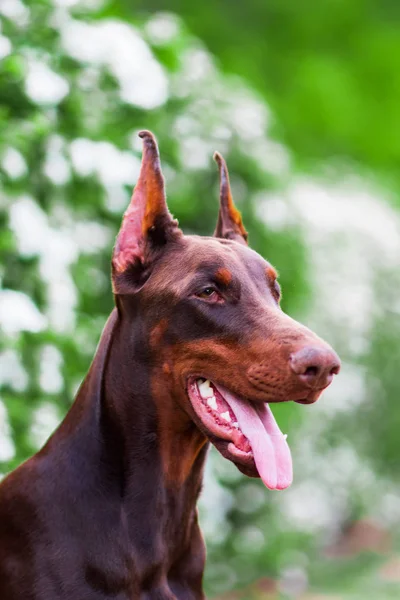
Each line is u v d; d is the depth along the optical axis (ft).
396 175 85.51
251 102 39.83
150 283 20.21
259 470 18.76
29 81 29.43
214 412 19.76
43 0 31.86
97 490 20.25
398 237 54.29
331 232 48.39
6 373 27.76
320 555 48.11
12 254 28.68
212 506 35.37
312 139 88.22
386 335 52.54
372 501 52.13
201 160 36.60
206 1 84.84
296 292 39.93
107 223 34.45
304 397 18.79
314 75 87.04
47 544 19.94
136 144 33.88
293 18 87.30
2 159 28.25
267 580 41.52
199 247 20.38
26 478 20.75
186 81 37.63
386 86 89.04
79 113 32.24
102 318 34.24
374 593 40.65
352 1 87.97
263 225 38.29
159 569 20.53
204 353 19.65
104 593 19.75
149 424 20.39
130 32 33.42
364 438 52.26
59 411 30.60
